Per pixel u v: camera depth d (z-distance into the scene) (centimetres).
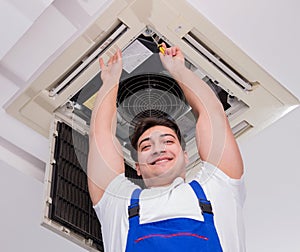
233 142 192
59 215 204
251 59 213
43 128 228
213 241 173
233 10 204
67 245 285
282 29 212
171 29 201
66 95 217
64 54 207
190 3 201
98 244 210
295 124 252
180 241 171
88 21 201
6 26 199
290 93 221
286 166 269
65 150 220
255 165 269
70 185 214
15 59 214
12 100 223
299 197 279
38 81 215
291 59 217
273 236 292
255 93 219
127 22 200
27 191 274
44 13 200
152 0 196
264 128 232
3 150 241
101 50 206
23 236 286
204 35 205
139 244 173
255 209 284
